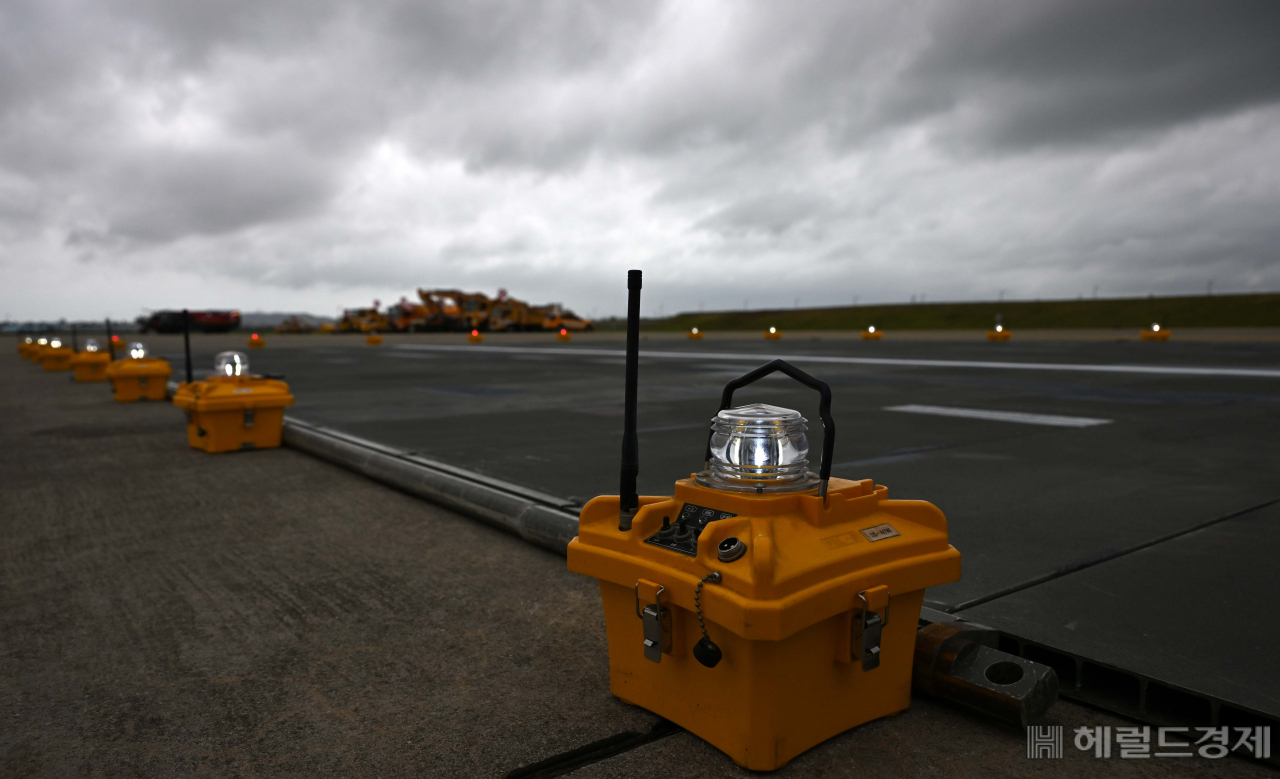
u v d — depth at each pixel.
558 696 2.17
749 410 1.94
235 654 2.48
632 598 1.99
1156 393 10.64
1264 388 11.23
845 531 1.82
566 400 10.70
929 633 2.14
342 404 10.18
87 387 14.36
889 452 6.01
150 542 3.85
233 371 6.83
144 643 2.58
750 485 1.88
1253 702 1.93
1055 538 3.50
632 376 1.93
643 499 2.15
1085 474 5.05
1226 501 4.24
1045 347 27.06
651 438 6.95
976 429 7.29
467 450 6.25
